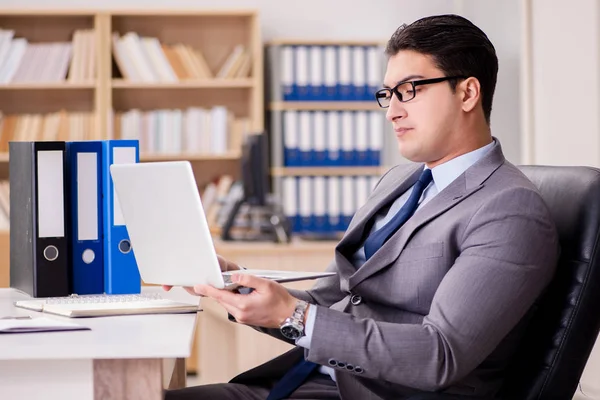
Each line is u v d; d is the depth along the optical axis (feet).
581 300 5.77
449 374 5.30
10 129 19.74
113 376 5.13
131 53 19.97
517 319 5.49
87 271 7.30
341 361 5.36
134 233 6.30
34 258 7.07
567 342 5.77
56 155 7.10
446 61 6.09
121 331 5.49
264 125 21.27
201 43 21.04
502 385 6.03
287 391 6.47
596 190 5.90
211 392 6.61
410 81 6.15
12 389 5.09
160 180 5.80
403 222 6.39
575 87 14.97
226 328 14.67
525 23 16.57
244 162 15.92
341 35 21.71
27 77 19.61
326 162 20.57
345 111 20.63
